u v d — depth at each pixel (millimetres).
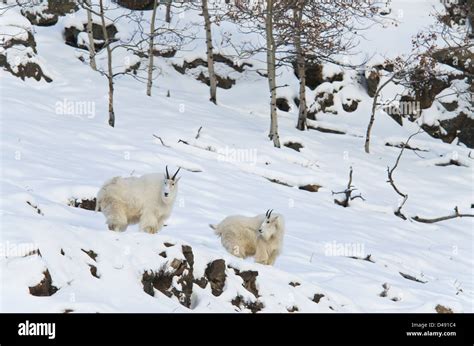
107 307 10422
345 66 39688
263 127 36719
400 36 46281
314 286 14719
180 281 12359
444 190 33312
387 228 26891
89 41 38750
